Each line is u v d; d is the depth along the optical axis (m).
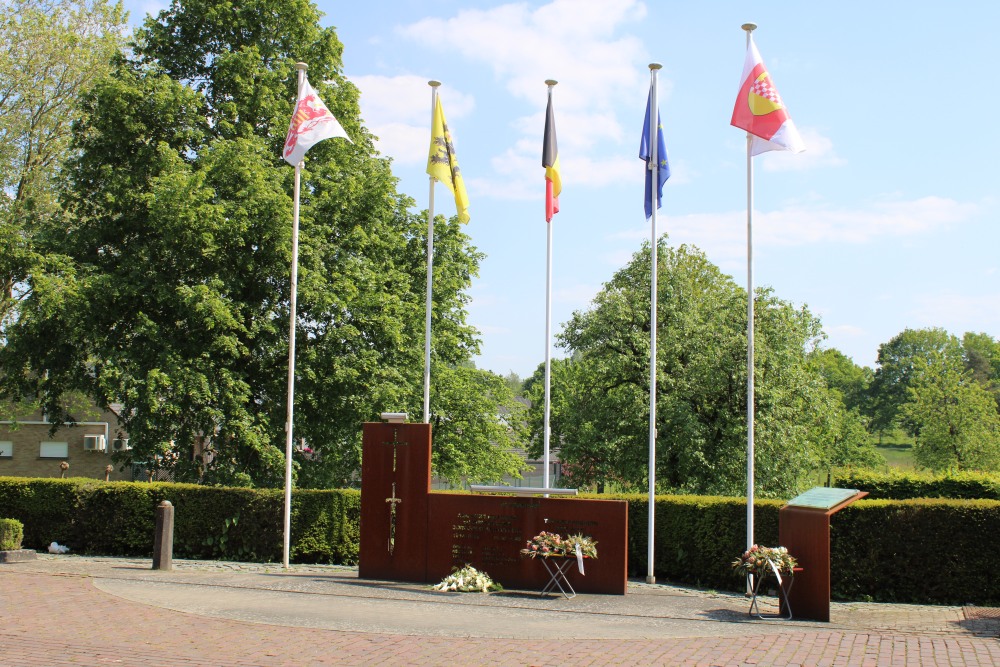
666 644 10.04
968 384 56.25
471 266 30.70
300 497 19.23
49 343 24.59
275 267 24.47
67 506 19.67
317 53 27.19
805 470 31.84
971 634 10.99
